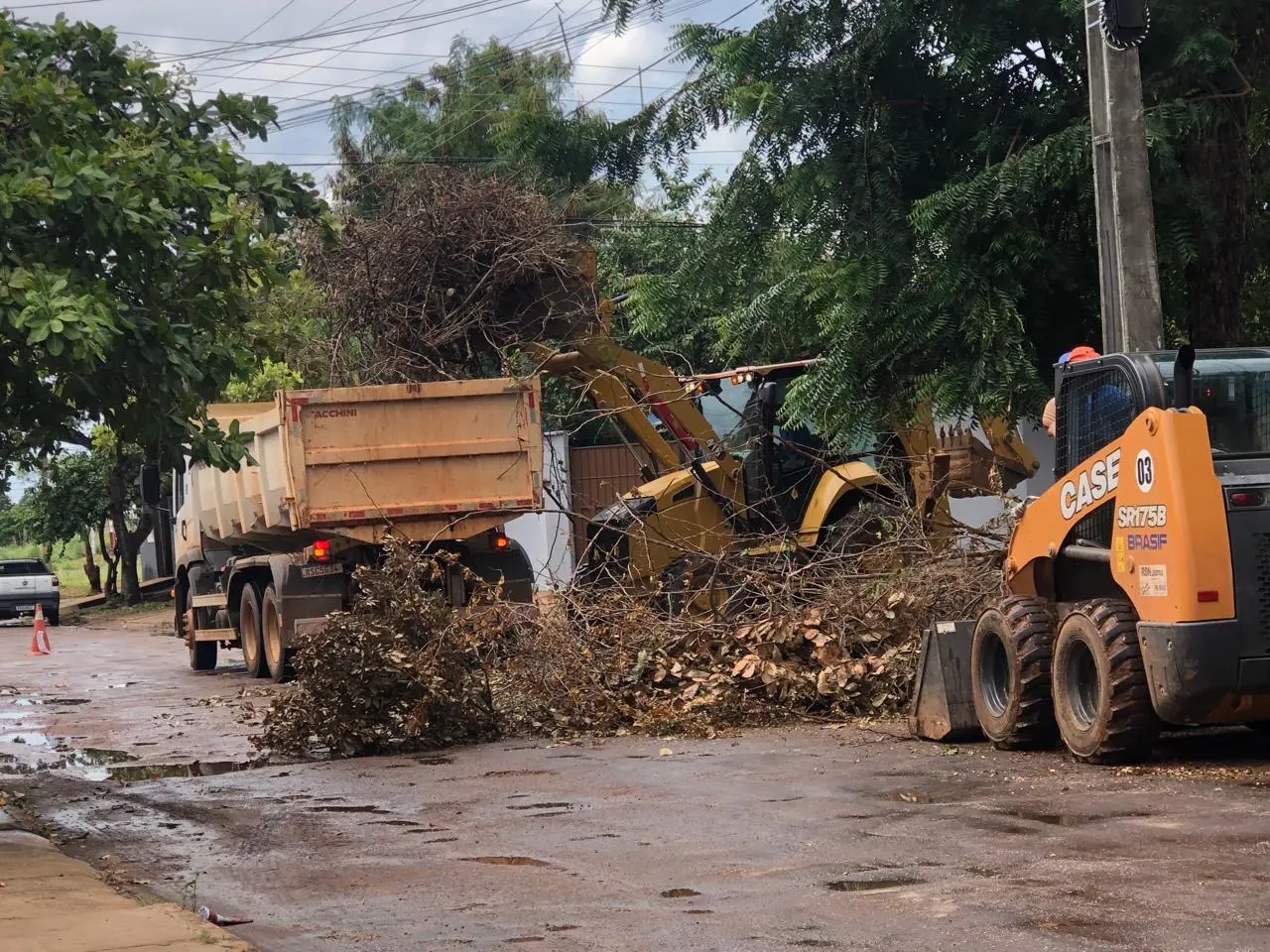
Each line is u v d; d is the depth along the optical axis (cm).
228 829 881
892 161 1683
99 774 1151
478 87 3925
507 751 1162
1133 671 894
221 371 893
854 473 1712
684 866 710
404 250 1625
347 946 595
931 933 564
